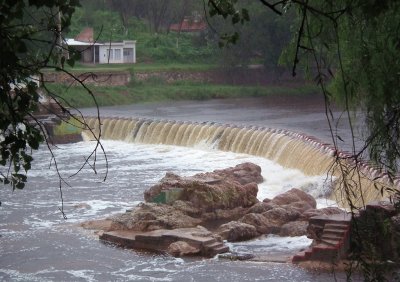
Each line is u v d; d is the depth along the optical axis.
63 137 51.75
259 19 81.62
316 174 35.38
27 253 25.47
